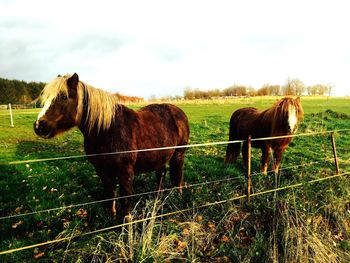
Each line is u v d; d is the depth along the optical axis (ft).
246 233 12.12
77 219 13.42
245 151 23.20
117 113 12.12
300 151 29.76
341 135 39.55
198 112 74.64
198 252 10.91
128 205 12.42
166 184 18.44
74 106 11.13
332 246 12.16
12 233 12.53
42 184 18.49
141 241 10.21
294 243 11.69
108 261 9.70
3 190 17.40
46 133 10.59
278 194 14.21
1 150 30.19
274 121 19.72
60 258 10.09
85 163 23.57
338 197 14.85
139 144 12.59
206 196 14.43
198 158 25.67
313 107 84.38
